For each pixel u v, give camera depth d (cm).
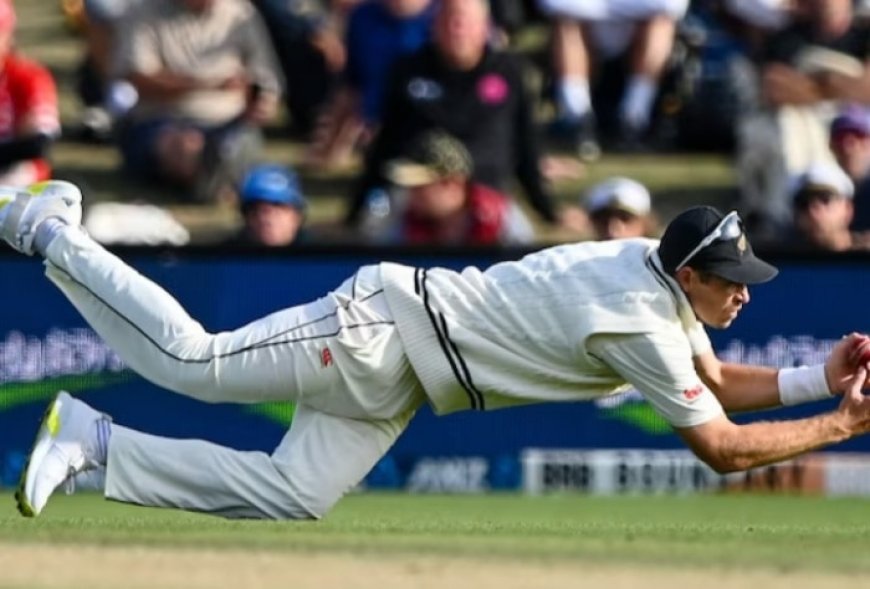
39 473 2339
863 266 3638
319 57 5072
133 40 4878
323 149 5012
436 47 4381
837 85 4769
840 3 4838
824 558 2059
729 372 2469
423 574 1845
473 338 2311
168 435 3638
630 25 4997
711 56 5016
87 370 3625
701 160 5066
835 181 4244
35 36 5444
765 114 4747
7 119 4503
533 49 5250
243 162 4866
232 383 2339
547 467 3681
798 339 3644
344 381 2328
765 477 3703
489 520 2908
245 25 4909
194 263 3631
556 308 2300
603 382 2355
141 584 1703
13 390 3625
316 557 2000
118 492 2350
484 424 3697
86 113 4988
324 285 3641
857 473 3716
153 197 4838
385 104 4394
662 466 3688
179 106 4859
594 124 5050
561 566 1941
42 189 2491
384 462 3697
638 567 1938
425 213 4247
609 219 4169
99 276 2408
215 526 2458
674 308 2297
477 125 4369
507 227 4319
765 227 4647
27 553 2002
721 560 2016
